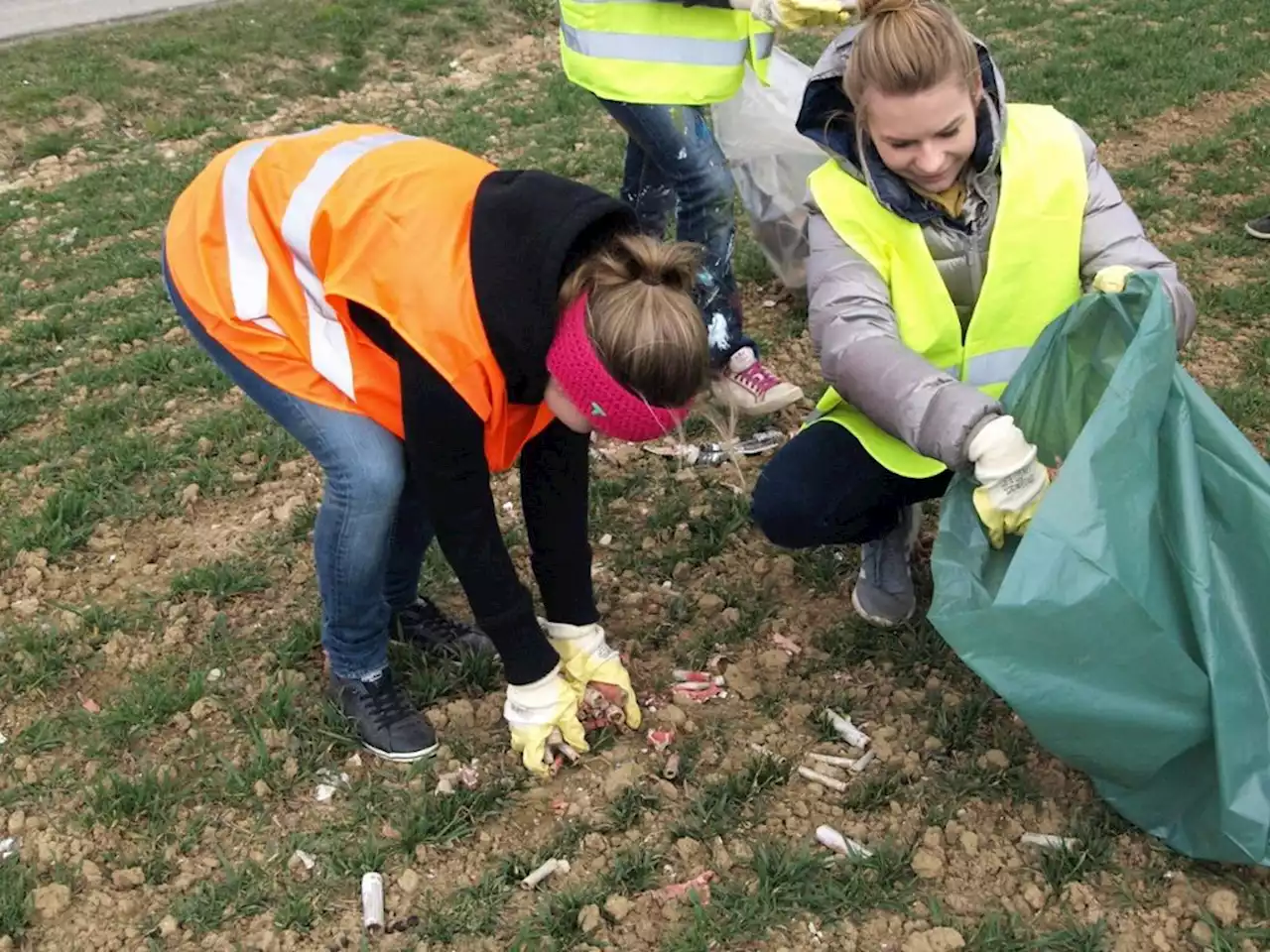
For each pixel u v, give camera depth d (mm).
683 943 2441
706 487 3898
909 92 2352
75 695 3223
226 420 4352
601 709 2943
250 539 3787
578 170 6414
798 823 2707
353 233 2346
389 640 3287
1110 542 2188
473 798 2787
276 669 3236
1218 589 2324
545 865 2631
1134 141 6230
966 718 2900
